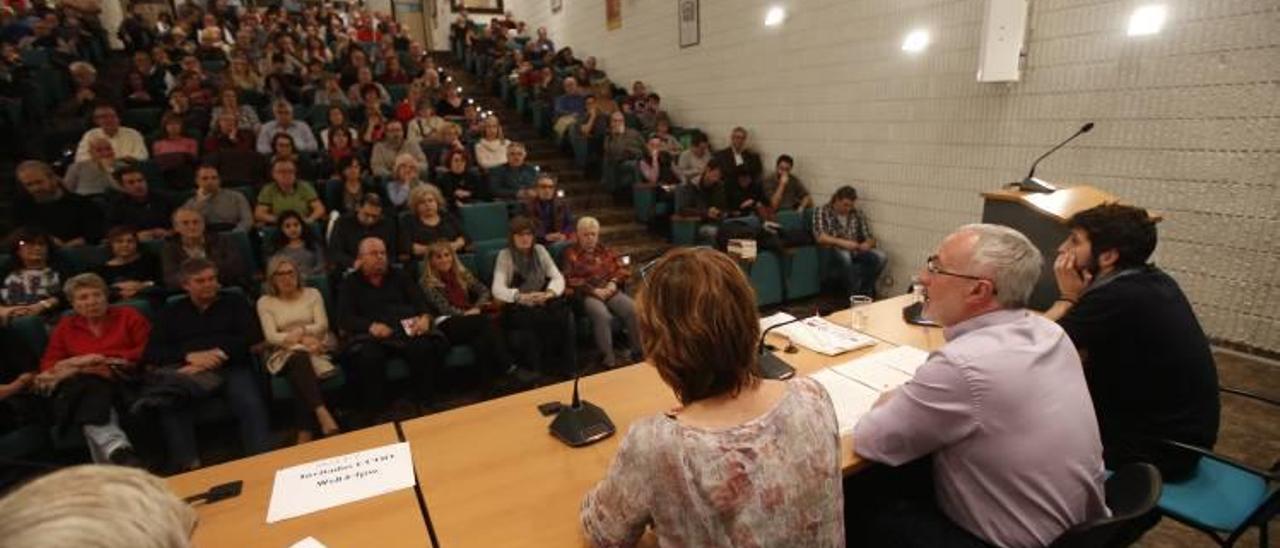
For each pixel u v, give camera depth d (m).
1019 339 1.25
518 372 3.36
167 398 2.51
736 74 6.12
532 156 7.22
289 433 2.91
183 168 4.62
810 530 0.89
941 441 1.23
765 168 5.89
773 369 1.77
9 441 2.38
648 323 0.97
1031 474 1.17
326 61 8.33
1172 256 3.12
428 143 5.59
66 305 3.05
